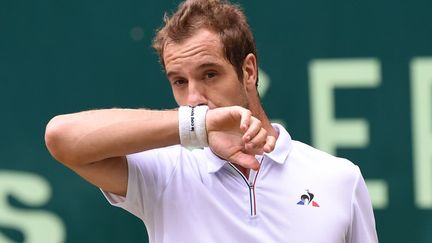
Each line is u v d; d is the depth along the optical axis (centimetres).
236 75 837
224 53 824
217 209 834
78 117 788
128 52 1622
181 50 817
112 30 1622
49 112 1623
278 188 847
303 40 1603
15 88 1627
